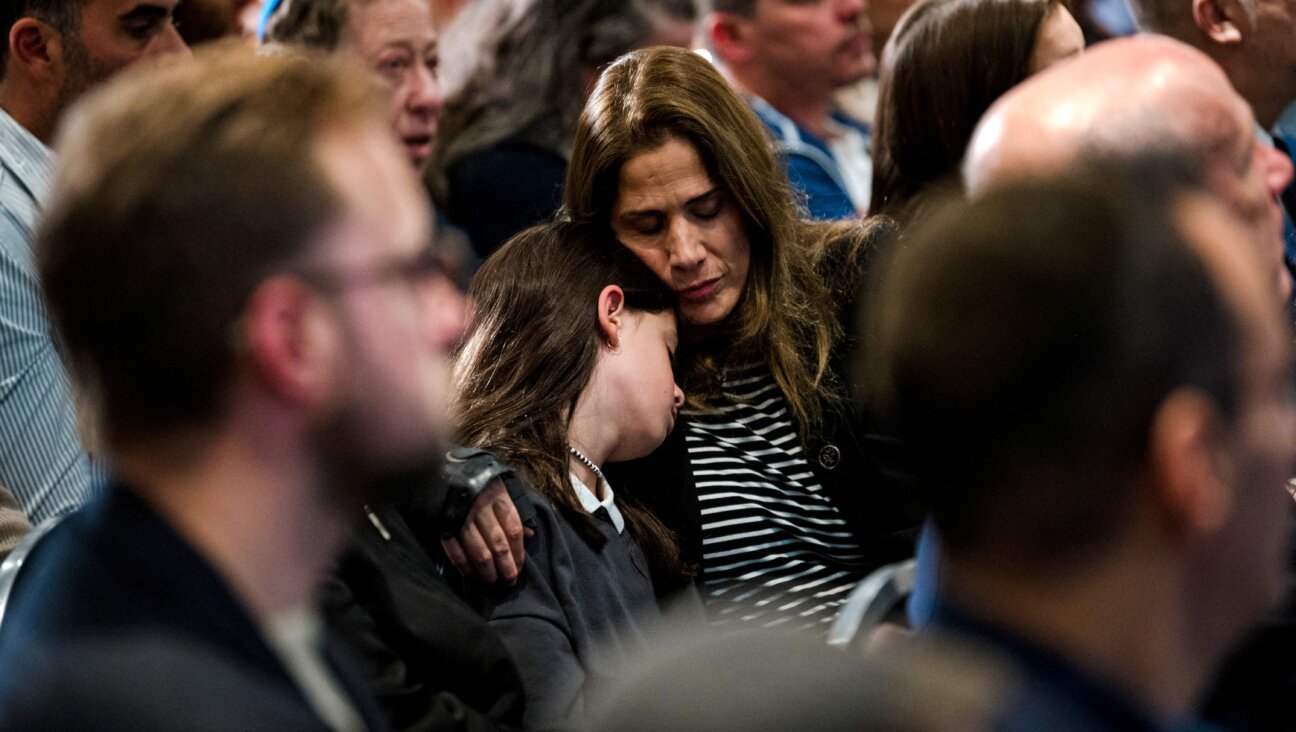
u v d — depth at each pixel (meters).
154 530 2.40
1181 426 2.30
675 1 8.82
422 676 4.39
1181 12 6.73
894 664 1.83
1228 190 4.01
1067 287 2.33
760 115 8.95
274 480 2.45
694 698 1.73
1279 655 3.78
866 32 9.07
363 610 4.32
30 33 5.90
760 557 5.48
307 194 2.43
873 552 5.54
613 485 5.46
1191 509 2.33
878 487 5.54
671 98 5.43
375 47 7.89
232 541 2.42
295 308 2.42
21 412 5.52
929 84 5.95
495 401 5.23
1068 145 3.88
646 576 5.28
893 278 2.57
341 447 2.50
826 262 5.86
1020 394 2.33
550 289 5.33
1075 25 6.01
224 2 7.59
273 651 2.40
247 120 2.44
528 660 4.78
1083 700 2.29
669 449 5.51
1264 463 2.43
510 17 8.46
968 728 1.81
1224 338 2.35
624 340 5.32
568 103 8.37
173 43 6.18
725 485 5.52
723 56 9.13
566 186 5.66
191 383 2.39
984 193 2.53
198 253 2.37
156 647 2.23
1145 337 2.30
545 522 5.04
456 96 8.57
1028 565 2.37
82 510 2.75
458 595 4.92
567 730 4.71
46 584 2.44
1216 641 2.48
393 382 2.53
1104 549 2.35
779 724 1.70
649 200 5.42
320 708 2.56
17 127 5.86
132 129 2.42
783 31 8.88
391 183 2.57
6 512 4.77
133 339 2.38
